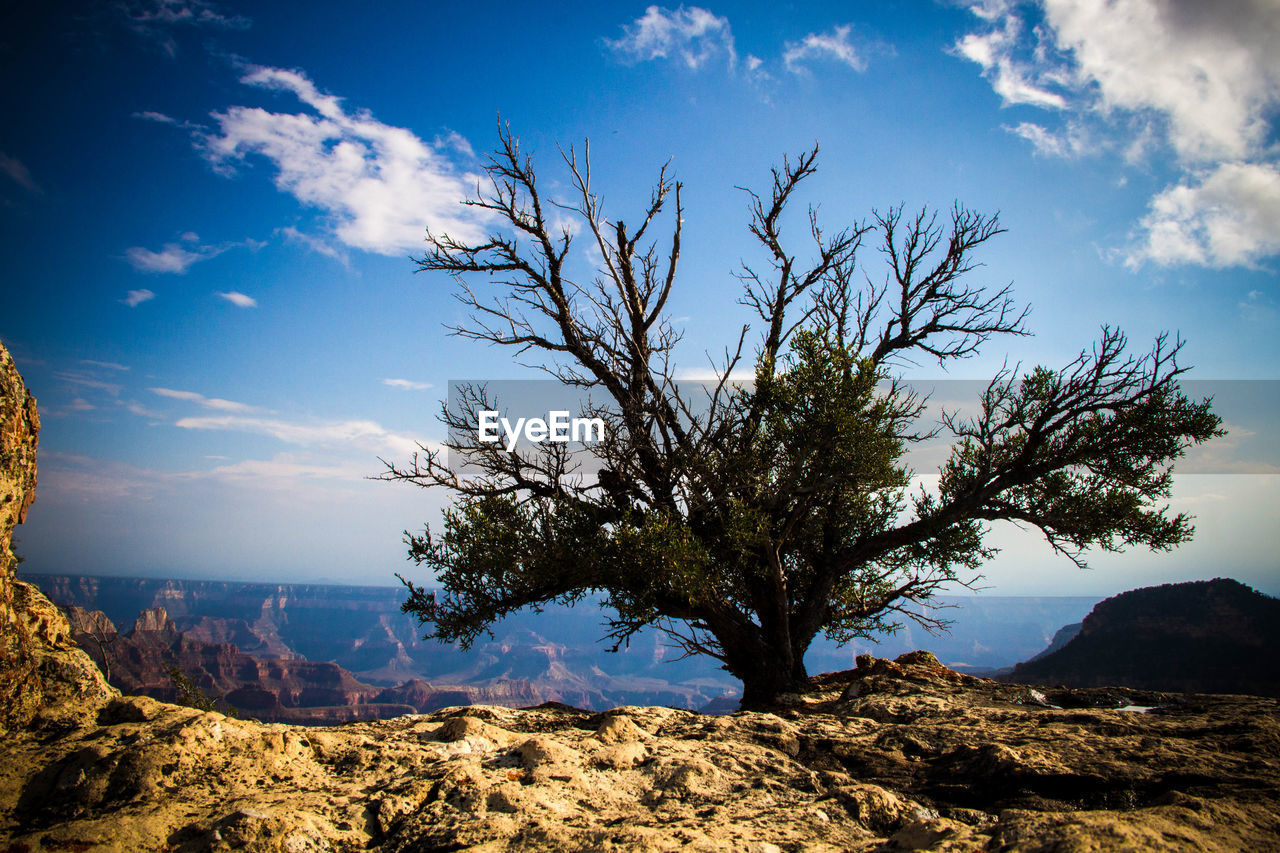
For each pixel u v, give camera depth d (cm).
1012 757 465
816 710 812
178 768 387
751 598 1103
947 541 1209
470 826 352
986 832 305
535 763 462
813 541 1186
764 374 1095
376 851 337
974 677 927
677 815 384
